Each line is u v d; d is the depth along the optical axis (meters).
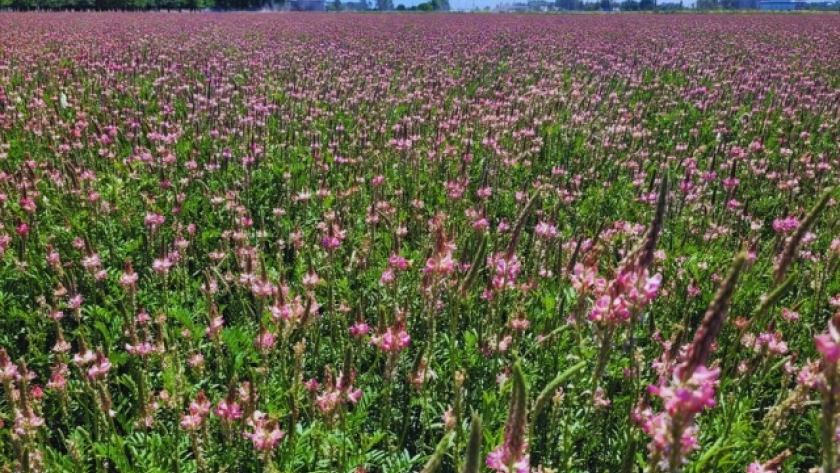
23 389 4.17
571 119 13.94
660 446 2.63
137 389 4.63
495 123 12.78
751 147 11.15
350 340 5.99
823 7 154.88
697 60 26.81
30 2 73.12
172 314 5.77
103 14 61.38
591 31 45.53
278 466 4.40
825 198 2.81
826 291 6.50
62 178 9.02
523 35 40.84
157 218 7.31
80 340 4.64
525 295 6.06
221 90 16.14
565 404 5.05
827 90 18.11
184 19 54.31
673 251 7.80
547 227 6.48
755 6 163.62
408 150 10.94
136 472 4.40
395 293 6.23
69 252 7.61
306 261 7.36
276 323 5.35
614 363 5.32
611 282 3.48
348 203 9.05
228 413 4.24
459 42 35.00
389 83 18.30
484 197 8.34
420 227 8.44
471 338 5.63
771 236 8.98
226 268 7.52
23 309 6.73
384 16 72.94
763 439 4.34
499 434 4.29
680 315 6.55
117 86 16.30
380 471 4.86
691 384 2.38
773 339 4.88
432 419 5.30
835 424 2.62
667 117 15.38
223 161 10.31
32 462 4.08
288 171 9.82
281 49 29.03
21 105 13.84
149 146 11.50
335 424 4.69
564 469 4.29
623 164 11.42
